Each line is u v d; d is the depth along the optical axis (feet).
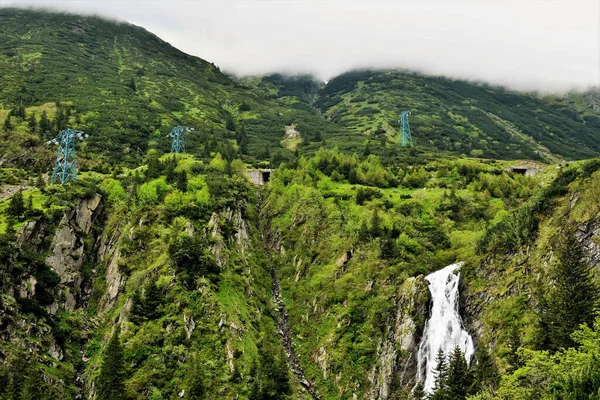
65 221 395.75
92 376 309.22
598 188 296.71
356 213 460.96
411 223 445.37
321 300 397.19
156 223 403.13
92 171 561.43
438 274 360.28
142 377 298.76
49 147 636.48
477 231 422.00
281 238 483.10
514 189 535.60
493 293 319.47
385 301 362.94
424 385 323.98
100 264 403.34
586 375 174.60
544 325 256.11
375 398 325.01
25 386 262.67
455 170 601.62
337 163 601.62
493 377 258.57
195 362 302.25
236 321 340.39
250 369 315.99
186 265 361.71
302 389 332.19
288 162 647.97
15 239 340.59
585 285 248.73
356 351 349.00
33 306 318.04
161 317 331.98
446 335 334.03
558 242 297.12
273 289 434.30
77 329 341.62
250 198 560.20
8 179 522.06
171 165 499.10
